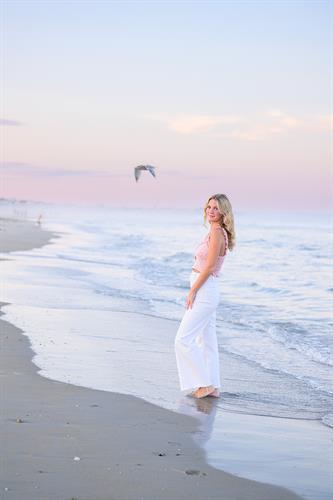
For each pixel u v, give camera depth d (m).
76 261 27.92
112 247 39.94
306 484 5.15
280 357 10.34
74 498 4.64
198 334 7.82
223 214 7.81
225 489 4.97
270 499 4.83
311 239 55.38
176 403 7.38
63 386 7.75
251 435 6.38
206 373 7.73
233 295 18.36
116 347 10.25
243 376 8.95
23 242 39.78
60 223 86.12
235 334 12.24
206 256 7.85
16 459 5.30
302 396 8.04
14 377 8.05
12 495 4.64
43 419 6.42
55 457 5.40
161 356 9.77
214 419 6.86
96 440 5.89
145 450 5.72
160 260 29.56
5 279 19.22
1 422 6.25
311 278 23.36
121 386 7.93
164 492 4.84
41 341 10.32
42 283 18.77
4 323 11.67
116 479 5.03
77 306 14.59
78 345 10.20
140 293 17.75
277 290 19.55
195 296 7.81
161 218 151.88
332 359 10.20
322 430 6.69
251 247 42.47
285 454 5.86
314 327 13.17
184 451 5.76
